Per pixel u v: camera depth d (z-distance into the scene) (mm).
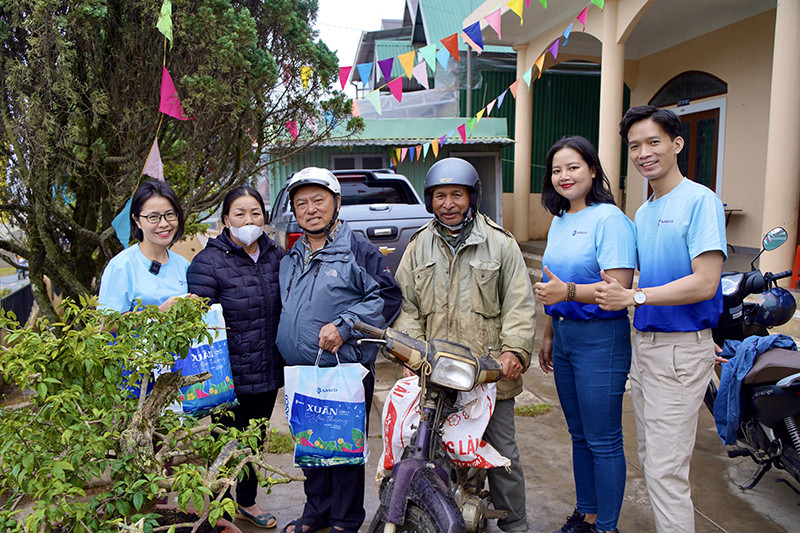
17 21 3385
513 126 12883
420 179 11125
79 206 4508
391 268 5805
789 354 2875
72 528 1776
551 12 9336
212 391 2570
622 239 2500
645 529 2924
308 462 2582
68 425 1768
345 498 2768
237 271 2787
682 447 2383
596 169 2613
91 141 4059
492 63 12523
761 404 2861
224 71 3682
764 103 8523
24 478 1680
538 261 9859
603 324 2570
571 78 12930
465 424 2359
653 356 2424
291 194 2721
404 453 2273
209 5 3771
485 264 2648
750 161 8844
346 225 2822
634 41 10727
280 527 3020
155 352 2062
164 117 4137
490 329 2688
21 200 4000
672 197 2395
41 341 1819
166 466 2393
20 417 1760
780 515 3018
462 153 11125
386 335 2256
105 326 2119
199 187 4746
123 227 3736
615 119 8359
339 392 2533
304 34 4434
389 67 4855
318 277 2682
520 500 2738
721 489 3287
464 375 2186
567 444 3906
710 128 9680
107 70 3945
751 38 8680
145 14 3701
